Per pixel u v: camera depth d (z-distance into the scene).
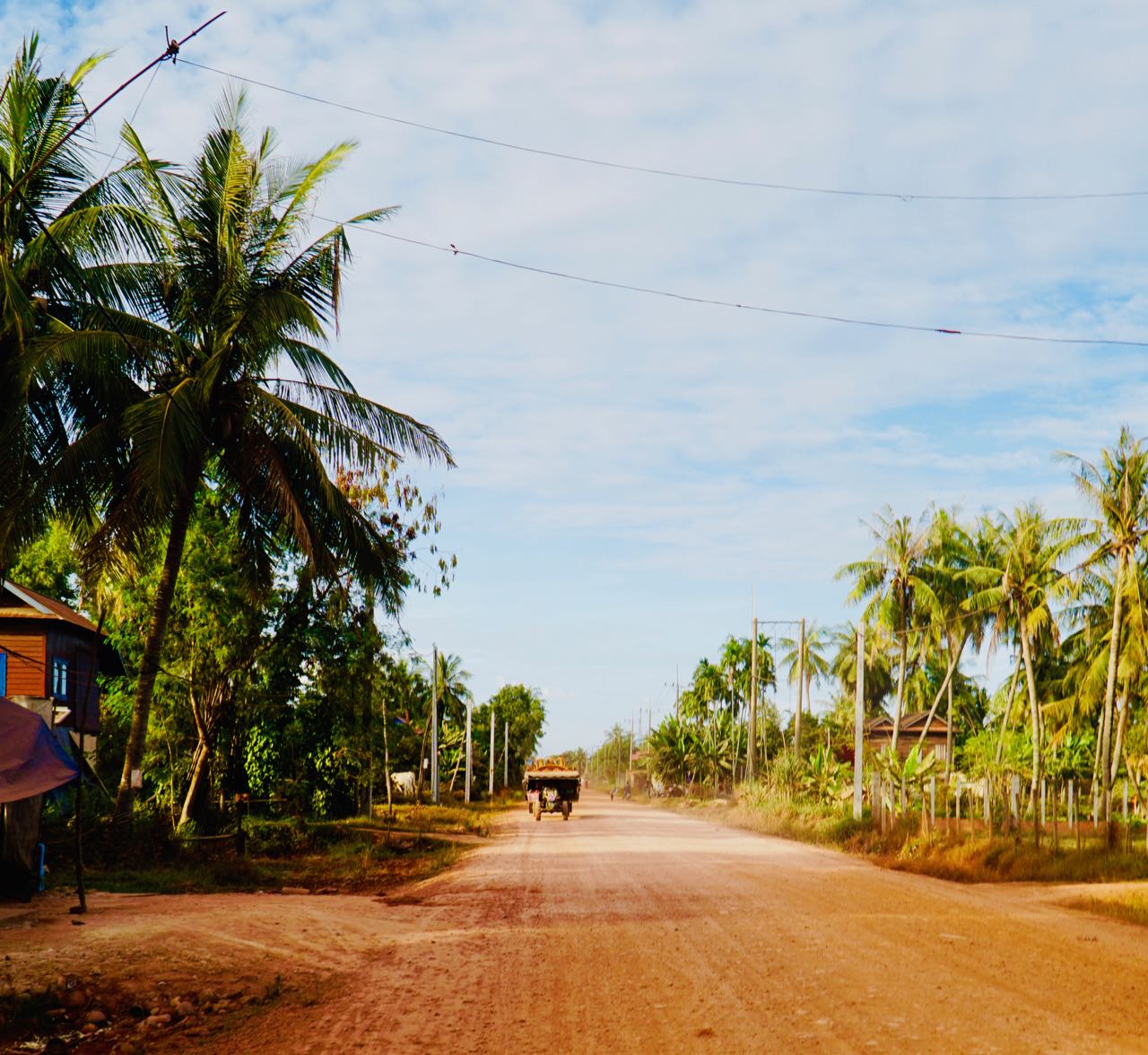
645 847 27.17
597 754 191.62
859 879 18.58
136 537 20.42
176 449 19.30
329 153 21.97
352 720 30.42
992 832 23.16
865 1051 6.76
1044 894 16.19
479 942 11.63
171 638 26.73
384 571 24.23
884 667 81.56
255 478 22.83
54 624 30.83
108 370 19.39
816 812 35.91
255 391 22.20
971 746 59.84
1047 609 48.00
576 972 9.73
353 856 25.33
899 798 35.88
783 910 14.12
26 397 18.05
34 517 19.34
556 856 24.25
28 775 12.48
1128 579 41.34
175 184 21.64
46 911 13.61
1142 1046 6.82
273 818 31.59
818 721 96.69
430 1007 8.46
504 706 112.81
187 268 21.97
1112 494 39.50
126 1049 7.63
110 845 20.28
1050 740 51.84
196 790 26.58
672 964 10.02
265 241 22.34
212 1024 8.26
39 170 18.44
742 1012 7.96
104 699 35.62
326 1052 7.20
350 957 10.80
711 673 92.88
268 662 27.41
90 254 19.36
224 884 18.91
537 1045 7.20
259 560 24.45
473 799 73.25
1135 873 18.09
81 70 18.64
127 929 11.84
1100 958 10.19
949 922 12.83
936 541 59.25
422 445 23.58
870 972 9.43
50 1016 8.57
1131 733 51.97
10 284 16.23
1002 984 8.88
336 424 22.84
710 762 82.88
